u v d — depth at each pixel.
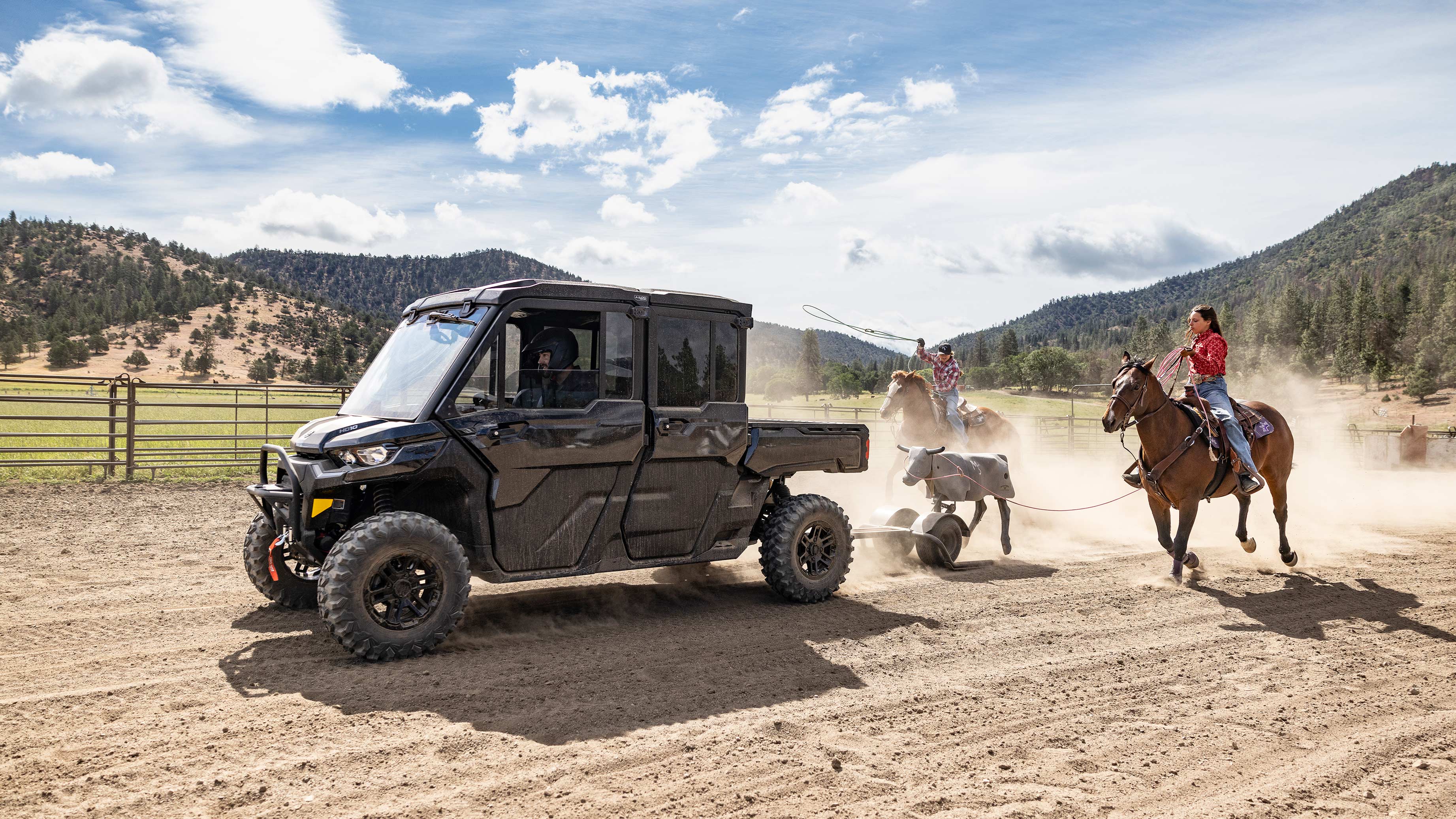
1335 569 9.07
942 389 11.11
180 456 15.84
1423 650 6.07
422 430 5.42
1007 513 9.30
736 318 6.77
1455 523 12.97
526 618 6.49
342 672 5.06
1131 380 8.08
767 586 7.72
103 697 4.59
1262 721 4.63
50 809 3.31
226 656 5.34
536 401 5.88
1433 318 157.75
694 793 3.61
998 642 6.02
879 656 5.62
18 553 8.40
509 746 4.05
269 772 3.69
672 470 6.48
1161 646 6.05
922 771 3.88
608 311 6.13
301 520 5.41
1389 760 4.15
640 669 5.27
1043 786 3.77
